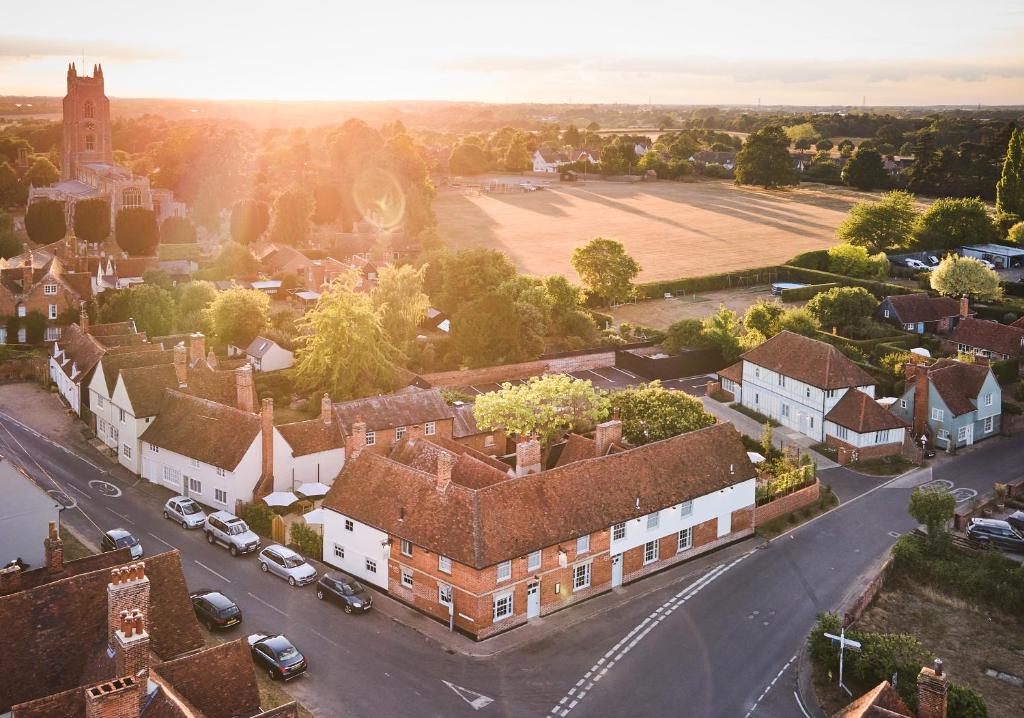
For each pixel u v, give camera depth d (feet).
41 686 154.10
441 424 316.81
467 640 214.69
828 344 362.33
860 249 602.85
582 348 460.14
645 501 245.86
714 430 274.36
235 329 424.05
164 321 436.35
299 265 588.91
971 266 514.68
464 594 215.10
